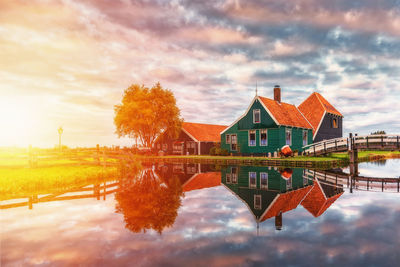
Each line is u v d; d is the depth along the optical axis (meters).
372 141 26.75
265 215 7.49
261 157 31.31
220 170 21.75
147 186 12.89
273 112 33.56
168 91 47.72
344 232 5.97
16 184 11.46
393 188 12.30
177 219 7.11
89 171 16.06
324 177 16.80
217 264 4.41
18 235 5.86
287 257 4.68
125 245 5.27
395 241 5.40
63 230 6.20
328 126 43.56
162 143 49.34
